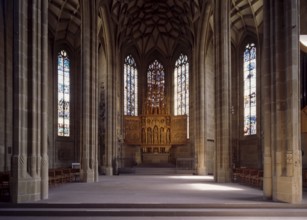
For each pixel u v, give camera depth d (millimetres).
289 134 15477
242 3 37219
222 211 13648
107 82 41094
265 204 14414
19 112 16219
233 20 40094
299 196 14859
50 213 13859
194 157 42938
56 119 41094
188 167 43781
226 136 27016
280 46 16438
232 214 13609
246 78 41375
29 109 16750
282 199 15344
